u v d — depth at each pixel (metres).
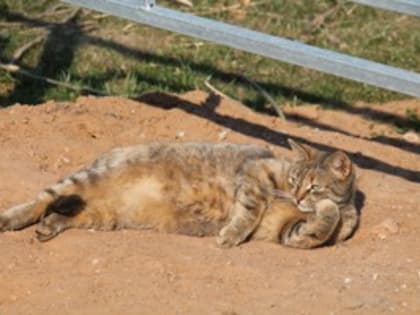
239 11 17.89
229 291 10.82
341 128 15.77
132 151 11.91
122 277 10.98
